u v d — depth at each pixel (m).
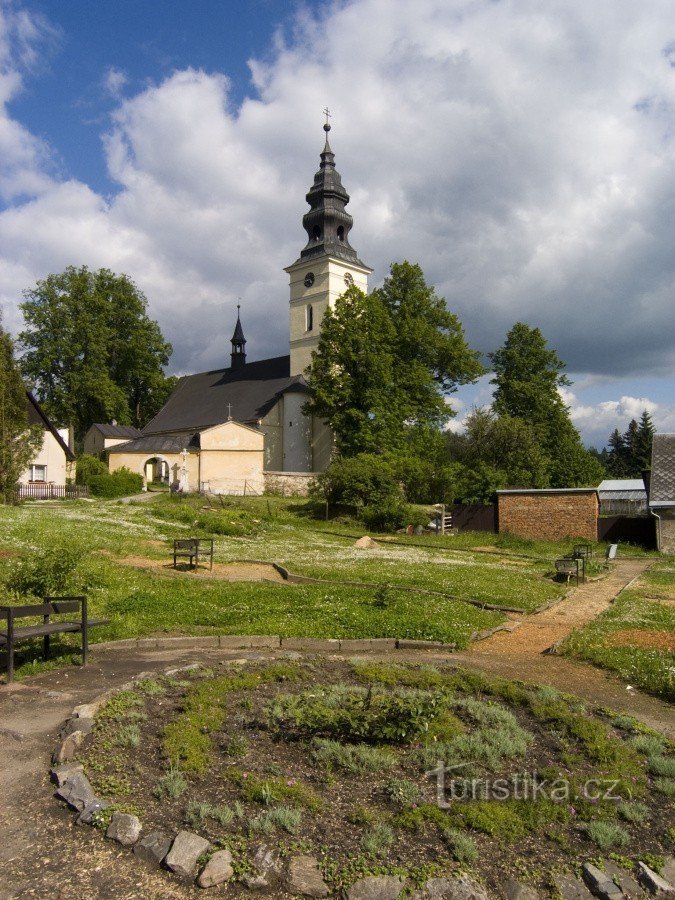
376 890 4.53
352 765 6.17
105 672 9.27
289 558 23.73
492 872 4.87
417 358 60.56
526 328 65.50
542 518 38.22
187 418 72.88
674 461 37.88
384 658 10.82
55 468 48.53
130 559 20.52
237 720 7.14
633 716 8.41
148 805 5.40
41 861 4.78
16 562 16.38
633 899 4.69
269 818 5.20
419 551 29.95
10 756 6.33
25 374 65.56
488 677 9.32
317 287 69.44
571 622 14.62
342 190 71.31
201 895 4.52
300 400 65.38
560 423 64.50
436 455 54.66
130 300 72.00
